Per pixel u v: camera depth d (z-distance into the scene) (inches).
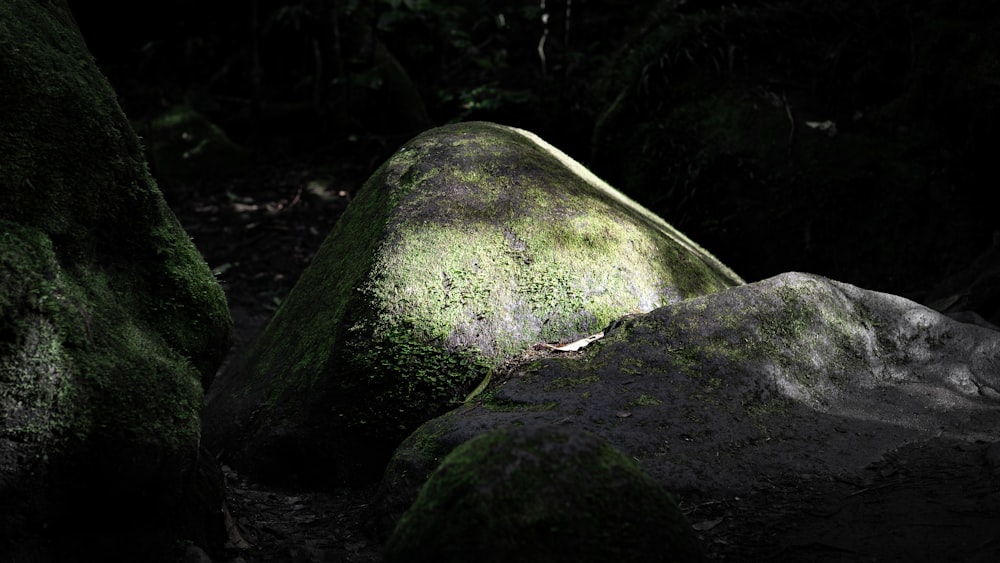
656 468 129.3
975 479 127.3
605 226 173.9
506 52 440.5
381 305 160.9
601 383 144.0
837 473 131.1
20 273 110.7
